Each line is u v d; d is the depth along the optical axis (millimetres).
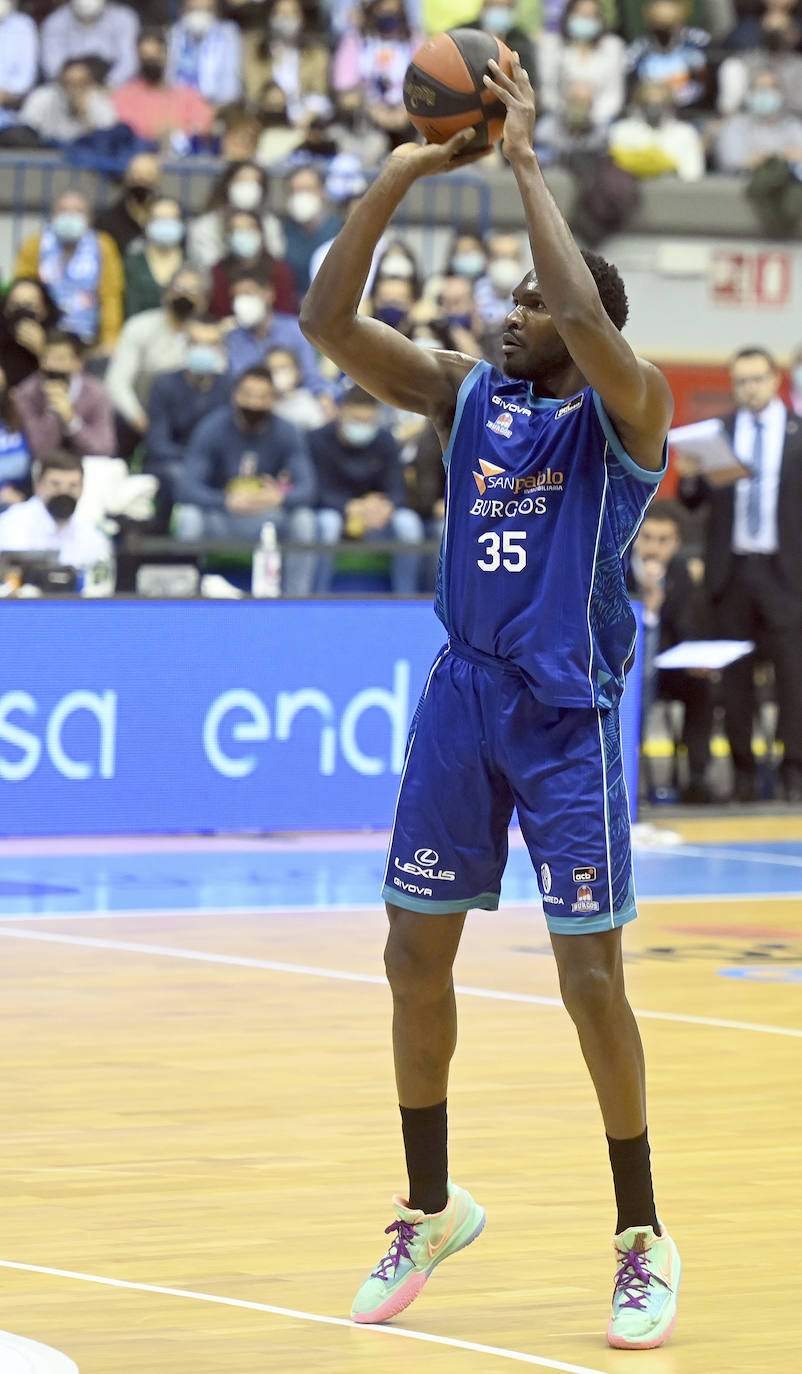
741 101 31766
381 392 7234
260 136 28172
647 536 22297
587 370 6637
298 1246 7730
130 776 20047
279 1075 10742
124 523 21578
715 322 31469
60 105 27656
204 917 15984
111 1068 10820
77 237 24641
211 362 22672
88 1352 6418
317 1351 6520
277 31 29188
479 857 7074
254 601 20391
